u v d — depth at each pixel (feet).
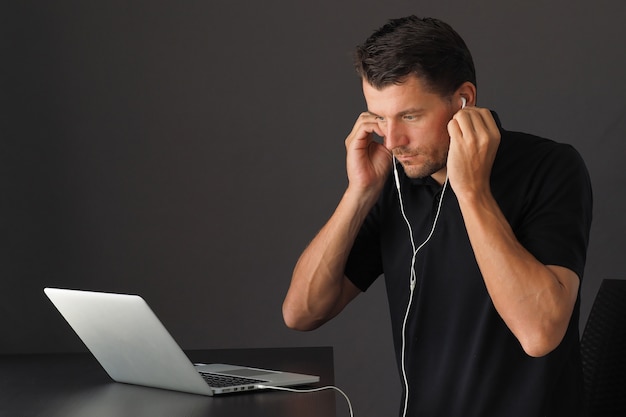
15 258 11.60
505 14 11.28
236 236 11.62
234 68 11.55
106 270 11.63
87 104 11.58
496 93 11.32
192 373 5.89
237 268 11.62
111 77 11.59
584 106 11.18
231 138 11.59
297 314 7.39
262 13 11.53
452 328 6.47
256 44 11.53
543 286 5.79
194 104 11.59
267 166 11.58
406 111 6.12
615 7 11.10
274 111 11.54
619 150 11.12
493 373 6.24
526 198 6.34
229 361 7.72
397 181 6.77
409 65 6.00
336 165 11.51
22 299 11.62
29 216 11.62
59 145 11.59
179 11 11.56
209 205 11.62
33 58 11.56
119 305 5.83
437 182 6.66
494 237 5.90
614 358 7.39
